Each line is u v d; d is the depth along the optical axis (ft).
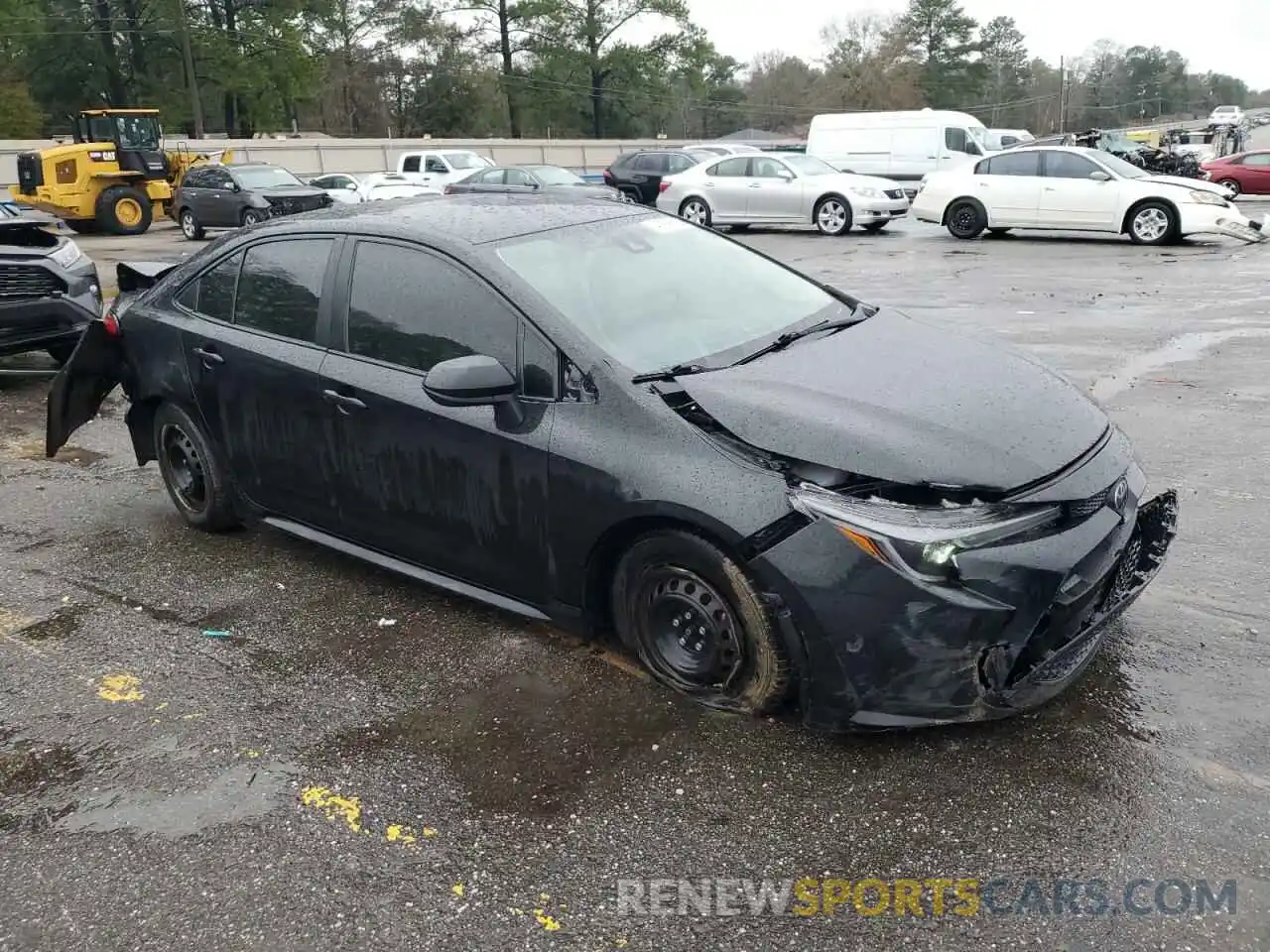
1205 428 19.24
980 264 45.55
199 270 15.38
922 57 307.99
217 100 201.46
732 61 319.47
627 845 8.79
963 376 10.71
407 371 12.23
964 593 8.86
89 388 17.20
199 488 15.98
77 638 13.14
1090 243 51.96
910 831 8.76
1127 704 10.37
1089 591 9.42
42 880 8.79
